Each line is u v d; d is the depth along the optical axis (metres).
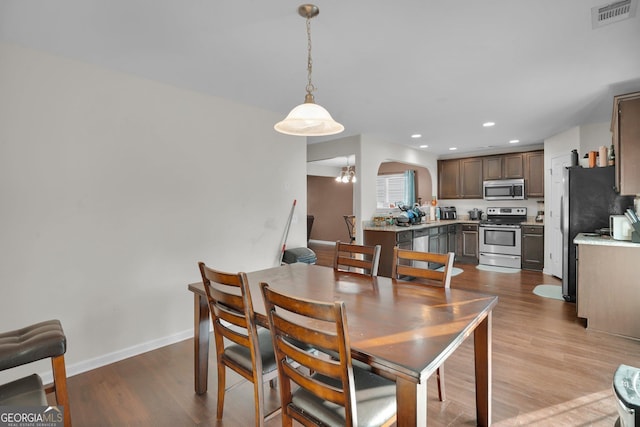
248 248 3.54
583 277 3.17
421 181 7.57
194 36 2.07
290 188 3.98
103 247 2.55
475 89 3.04
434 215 6.78
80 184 2.44
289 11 1.79
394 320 1.46
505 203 6.60
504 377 2.29
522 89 3.05
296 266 2.70
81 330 2.45
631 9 1.79
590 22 1.92
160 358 2.65
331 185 9.87
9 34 2.03
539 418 1.86
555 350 2.70
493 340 2.90
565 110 3.74
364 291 1.93
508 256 6.02
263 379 1.64
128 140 2.67
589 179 3.82
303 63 2.47
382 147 5.46
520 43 2.17
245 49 2.24
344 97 3.26
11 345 1.41
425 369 1.02
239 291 1.96
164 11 1.79
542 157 5.87
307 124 2.11
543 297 4.18
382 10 1.78
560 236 5.05
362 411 1.27
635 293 2.93
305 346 1.88
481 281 5.02
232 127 3.38
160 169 2.86
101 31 2.00
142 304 2.76
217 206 3.27
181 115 2.99
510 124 4.41
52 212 2.32
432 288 2.00
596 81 2.86
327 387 1.20
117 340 2.62
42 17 1.84
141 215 2.75
